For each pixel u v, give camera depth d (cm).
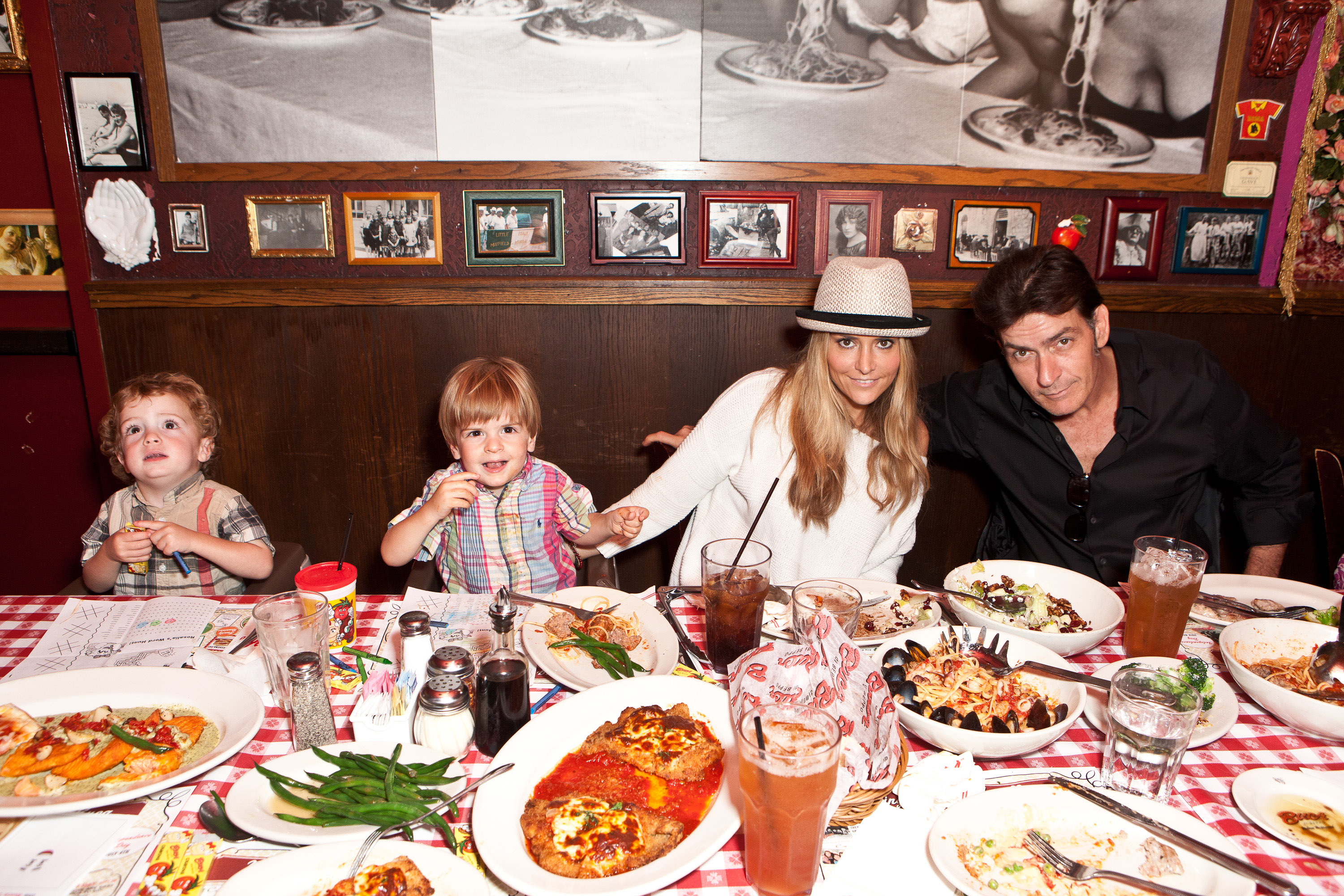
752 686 96
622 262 254
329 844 76
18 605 135
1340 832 83
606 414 265
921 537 283
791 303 254
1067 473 183
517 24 236
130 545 151
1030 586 139
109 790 86
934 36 240
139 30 231
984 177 250
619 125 244
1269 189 257
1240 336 264
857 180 248
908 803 87
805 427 170
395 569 276
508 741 92
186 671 107
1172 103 249
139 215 244
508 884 71
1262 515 183
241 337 253
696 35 238
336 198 247
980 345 262
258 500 267
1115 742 90
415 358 257
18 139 242
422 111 240
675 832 81
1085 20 240
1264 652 116
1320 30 244
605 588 140
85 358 252
